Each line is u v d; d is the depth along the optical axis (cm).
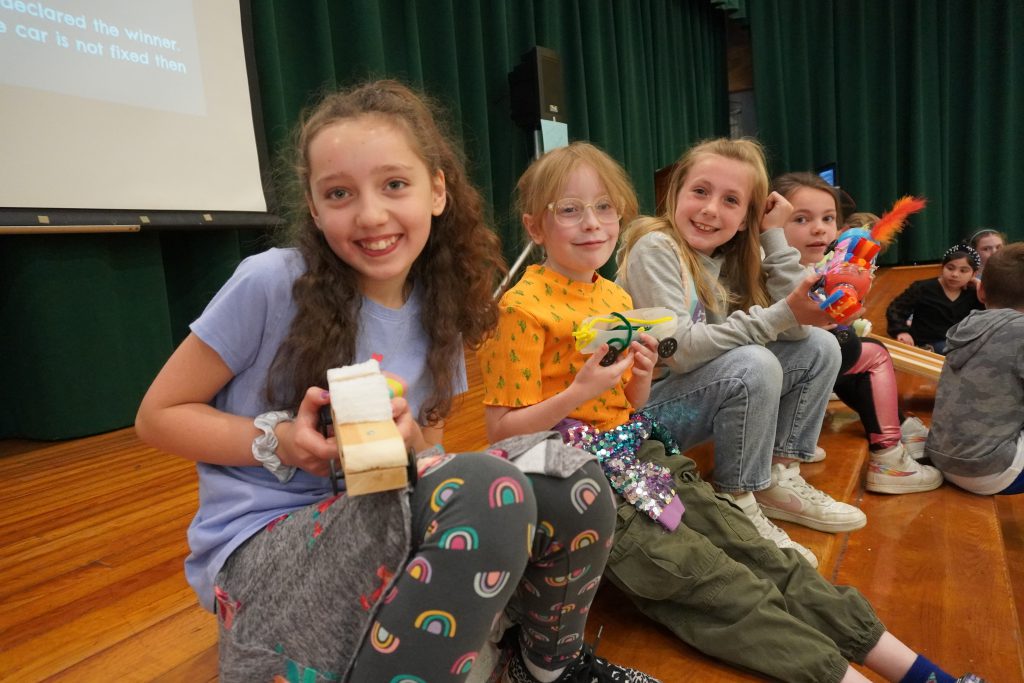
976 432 150
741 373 115
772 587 89
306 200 73
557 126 327
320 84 251
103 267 208
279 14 250
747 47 571
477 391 230
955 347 158
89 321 205
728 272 145
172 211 214
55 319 199
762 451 117
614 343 95
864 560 124
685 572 88
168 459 179
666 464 102
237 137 233
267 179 241
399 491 54
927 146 590
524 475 59
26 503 150
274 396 70
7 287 198
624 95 433
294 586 58
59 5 188
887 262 599
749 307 143
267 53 242
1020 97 584
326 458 59
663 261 123
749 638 86
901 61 582
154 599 103
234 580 62
